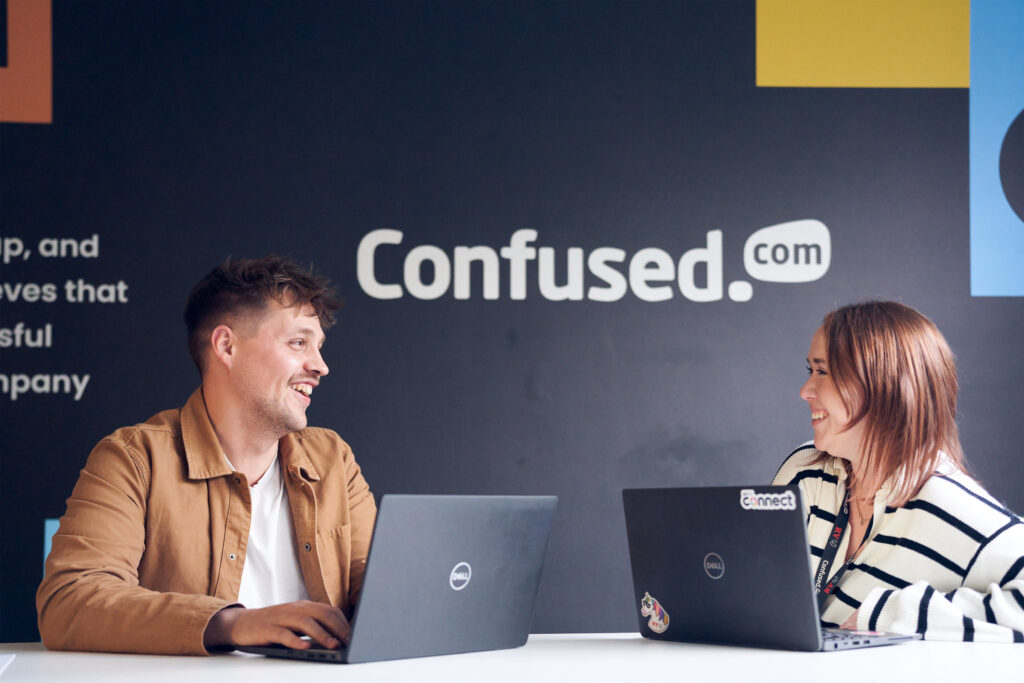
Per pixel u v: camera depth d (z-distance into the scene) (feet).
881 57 11.91
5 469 10.67
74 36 11.11
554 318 11.53
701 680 3.92
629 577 11.34
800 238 11.75
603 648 4.94
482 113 11.60
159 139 11.18
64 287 10.93
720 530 4.89
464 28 11.64
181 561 6.21
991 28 11.95
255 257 11.21
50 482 10.73
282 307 6.75
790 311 11.71
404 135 11.50
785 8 11.88
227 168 11.25
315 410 11.14
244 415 6.63
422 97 11.55
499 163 11.59
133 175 11.10
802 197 11.79
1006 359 11.73
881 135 11.87
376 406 11.23
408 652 4.55
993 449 11.61
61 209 10.98
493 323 11.46
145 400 10.94
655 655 4.63
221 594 6.27
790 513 4.61
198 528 6.30
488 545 4.80
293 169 11.34
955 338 11.73
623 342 11.56
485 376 11.41
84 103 11.09
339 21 11.50
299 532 6.59
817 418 6.73
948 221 11.84
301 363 6.76
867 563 6.13
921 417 6.28
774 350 11.67
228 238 11.19
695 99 11.79
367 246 11.37
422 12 11.61
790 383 11.65
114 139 11.10
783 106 11.85
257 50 11.37
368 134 11.46
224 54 11.32
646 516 5.25
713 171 11.76
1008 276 11.84
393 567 4.42
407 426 11.26
